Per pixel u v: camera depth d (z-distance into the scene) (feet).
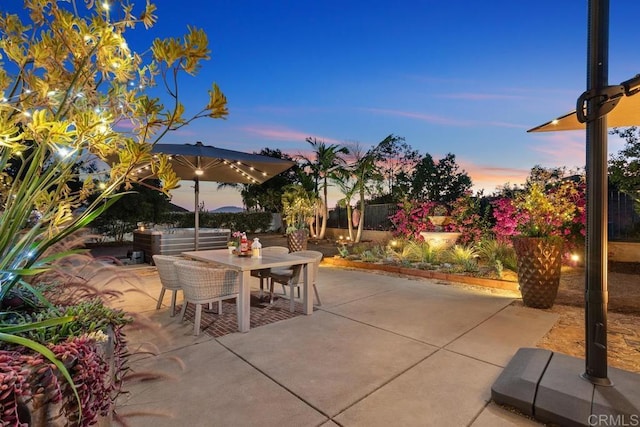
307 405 7.09
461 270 20.66
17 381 2.80
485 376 8.31
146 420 6.54
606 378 7.02
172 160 20.26
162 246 24.86
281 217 56.90
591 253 7.11
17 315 4.18
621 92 6.72
